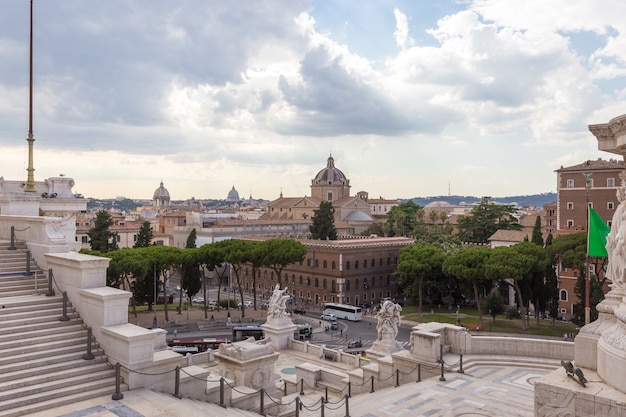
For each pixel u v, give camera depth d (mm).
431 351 24016
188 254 79688
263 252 80250
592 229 21656
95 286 21641
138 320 77625
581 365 17141
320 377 30000
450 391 21266
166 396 18266
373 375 26266
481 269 71562
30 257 25016
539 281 72062
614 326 16281
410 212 148875
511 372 23750
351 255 100000
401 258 88812
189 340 59531
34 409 16281
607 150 17094
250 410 20906
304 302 104250
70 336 19969
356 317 86188
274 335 41156
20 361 18172
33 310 20875
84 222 140375
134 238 143875
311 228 125312
